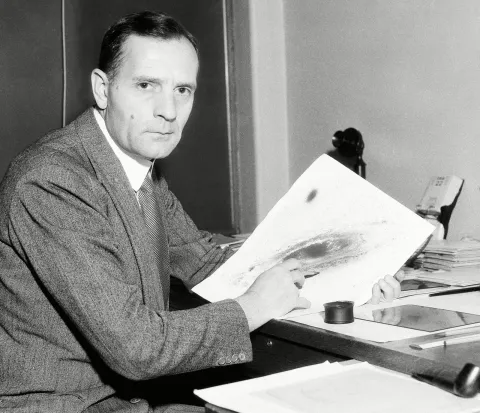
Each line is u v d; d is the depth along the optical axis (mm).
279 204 1611
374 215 1493
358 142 2283
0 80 2537
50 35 2609
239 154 2936
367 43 2422
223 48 2920
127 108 1307
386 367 1032
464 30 2066
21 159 1278
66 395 1224
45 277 1163
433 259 1762
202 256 1677
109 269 1177
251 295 1276
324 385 954
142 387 1349
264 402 899
